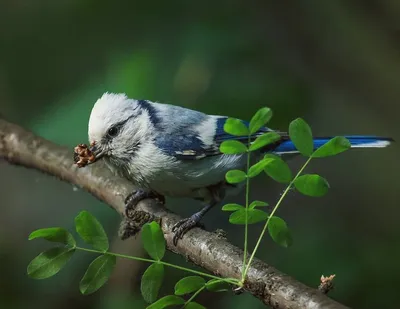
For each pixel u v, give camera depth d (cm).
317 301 597
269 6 1242
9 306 1189
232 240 1216
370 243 1148
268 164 608
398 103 1388
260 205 622
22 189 1365
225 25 1202
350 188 1422
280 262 1124
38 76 1323
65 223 1315
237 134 614
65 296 1149
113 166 941
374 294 1055
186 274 1062
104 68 1227
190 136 927
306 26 1287
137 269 1057
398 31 1357
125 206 887
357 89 1374
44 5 1323
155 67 1152
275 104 1177
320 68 1332
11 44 1330
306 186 606
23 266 1271
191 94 1141
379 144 958
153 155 916
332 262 1095
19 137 1029
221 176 941
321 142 915
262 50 1201
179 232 782
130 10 1235
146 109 936
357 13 1359
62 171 977
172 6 1216
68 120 1131
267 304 629
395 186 1427
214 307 1056
